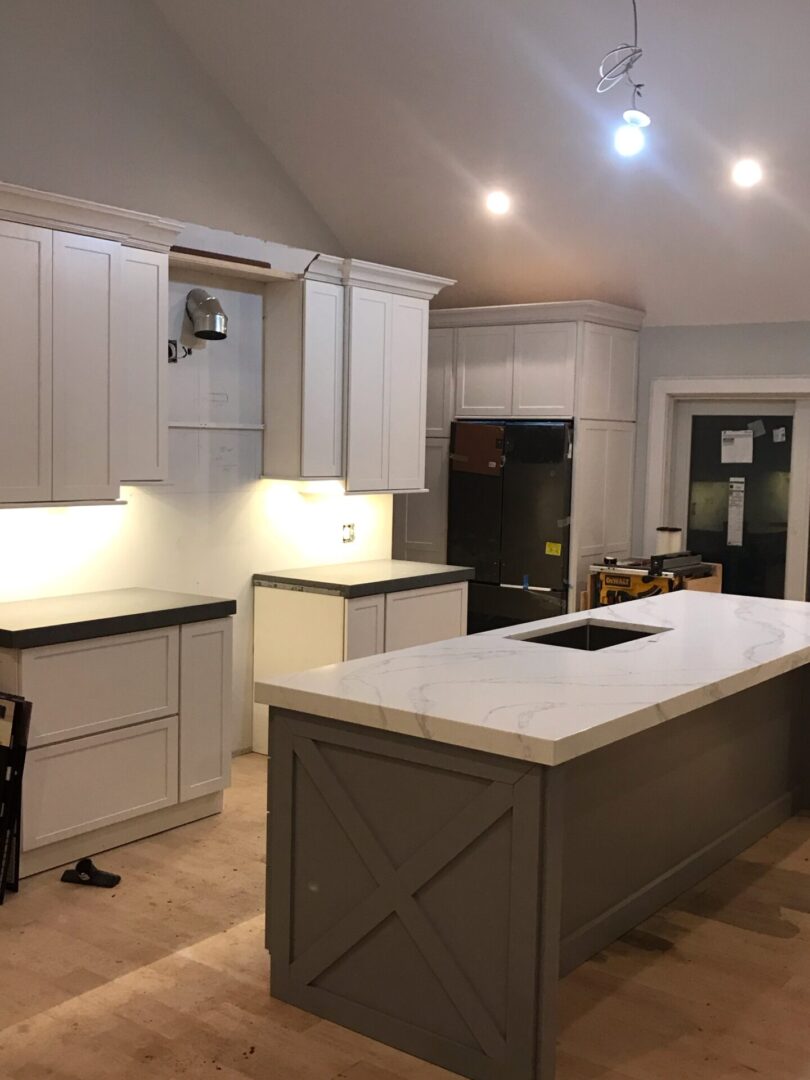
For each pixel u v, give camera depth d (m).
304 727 2.72
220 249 4.50
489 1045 2.45
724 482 6.43
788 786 4.41
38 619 3.68
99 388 3.98
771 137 4.59
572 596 6.09
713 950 3.19
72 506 4.01
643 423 6.51
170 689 4.00
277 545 5.23
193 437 4.77
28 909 3.38
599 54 4.39
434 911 2.53
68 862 3.74
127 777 3.88
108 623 3.73
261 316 5.02
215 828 4.11
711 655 3.22
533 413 6.20
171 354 4.61
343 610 4.80
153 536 4.62
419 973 2.57
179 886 3.57
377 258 6.29
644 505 6.54
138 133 4.85
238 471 5.00
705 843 3.78
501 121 4.96
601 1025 2.75
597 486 6.24
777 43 4.10
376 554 5.84
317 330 4.97
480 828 2.43
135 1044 2.62
